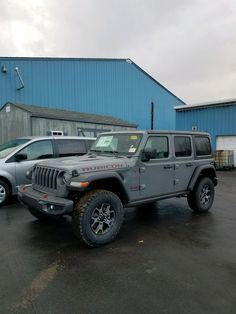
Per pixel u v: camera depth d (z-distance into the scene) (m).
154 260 3.74
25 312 2.61
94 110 22.53
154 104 28.44
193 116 19.66
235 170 16.58
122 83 25.00
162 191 5.34
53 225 5.23
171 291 2.96
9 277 3.27
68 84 20.58
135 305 2.71
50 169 4.46
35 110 12.61
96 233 4.22
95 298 2.84
